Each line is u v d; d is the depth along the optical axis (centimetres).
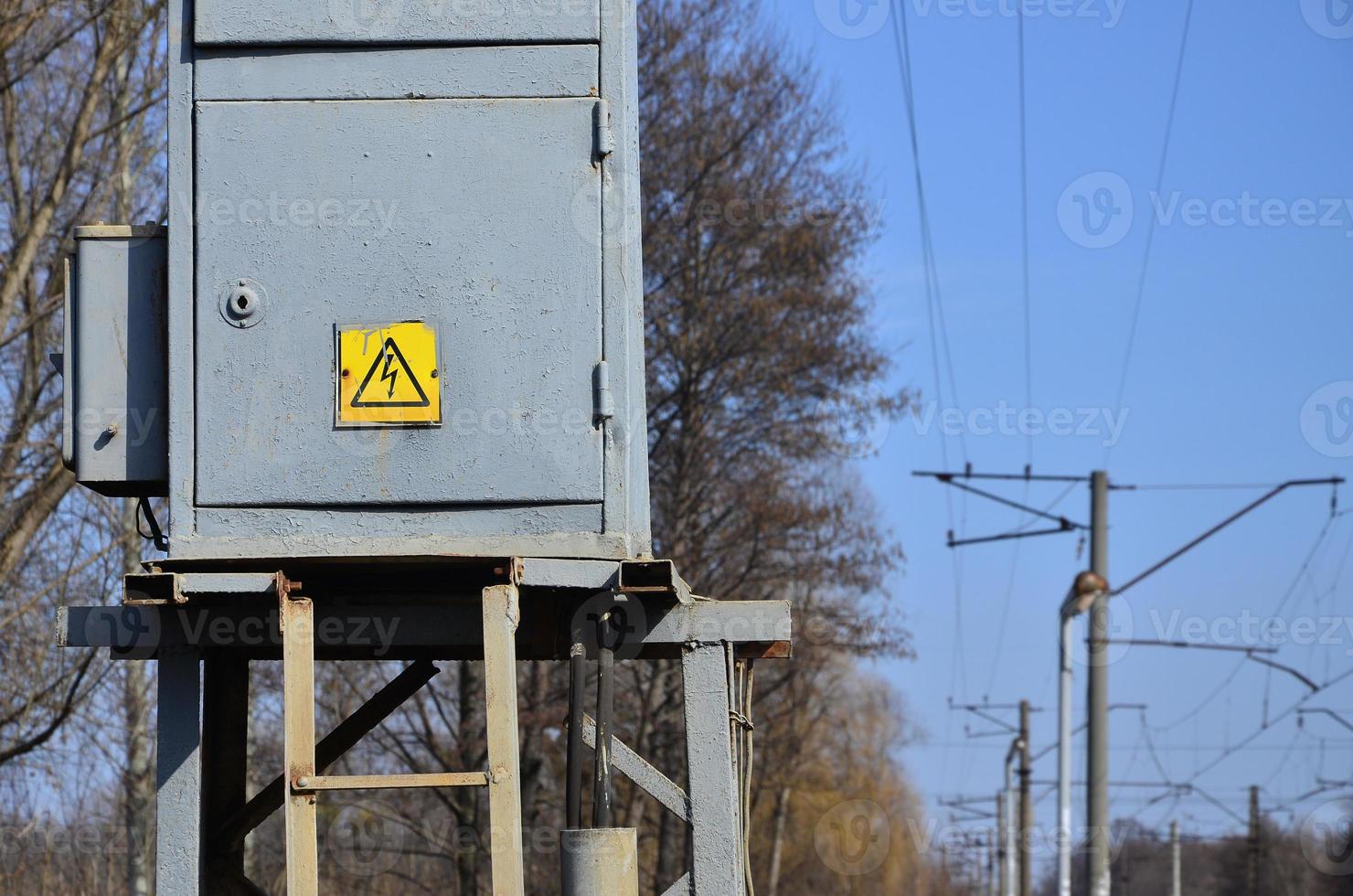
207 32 710
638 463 712
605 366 695
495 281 701
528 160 706
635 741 2591
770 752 3091
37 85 1917
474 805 2419
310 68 712
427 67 712
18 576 1689
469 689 2450
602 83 712
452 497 690
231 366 698
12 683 1638
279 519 692
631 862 660
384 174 706
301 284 701
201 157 707
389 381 695
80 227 730
